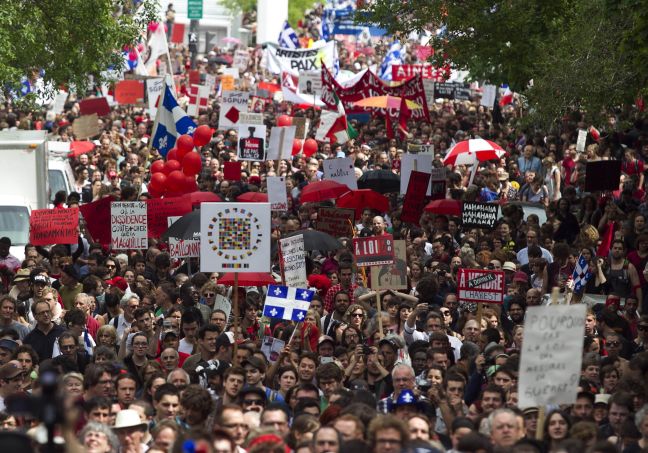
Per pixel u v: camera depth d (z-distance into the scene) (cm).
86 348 2477
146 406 1777
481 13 4747
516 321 2653
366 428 1592
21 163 4078
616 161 3856
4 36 3872
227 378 1927
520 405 1560
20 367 2056
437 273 3017
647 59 3438
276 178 3978
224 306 2709
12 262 3412
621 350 2422
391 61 8750
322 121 5800
